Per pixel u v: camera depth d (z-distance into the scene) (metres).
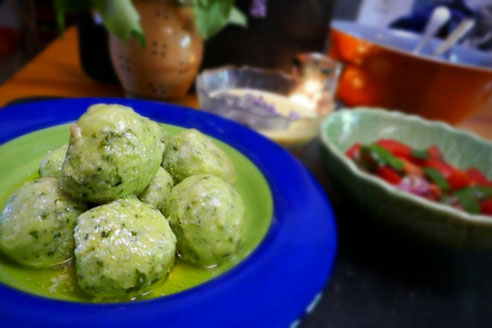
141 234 0.23
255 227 0.28
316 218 0.28
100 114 0.24
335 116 0.48
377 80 0.56
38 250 0.24
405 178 0.43
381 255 0.36
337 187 0.40
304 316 0.22
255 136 0.36
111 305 0.20
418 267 0.36
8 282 0.23
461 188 0.44
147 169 0.26
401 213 0.34
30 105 0.33
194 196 0.26
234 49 0.56
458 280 0.35
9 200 0.25
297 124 0.45
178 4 0.40
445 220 0.32
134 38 0.41
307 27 0.57
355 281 0.33
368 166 0.45
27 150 0.30
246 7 0.53
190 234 0.25
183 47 0.42
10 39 1.34
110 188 0.24
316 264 0.24
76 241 0.23
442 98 0.54
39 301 0.19
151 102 0.37
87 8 0.41
